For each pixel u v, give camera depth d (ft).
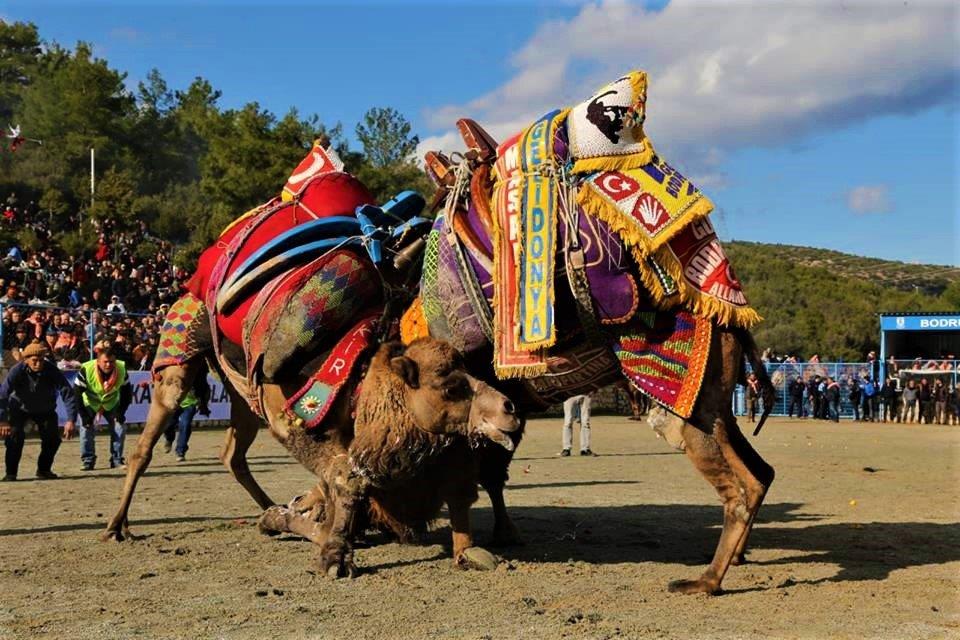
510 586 20.06
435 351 20.39
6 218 139.95
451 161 22.94
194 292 26.63
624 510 32.53
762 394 20.74
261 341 22.39
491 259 20.95
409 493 22.22
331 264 22.25
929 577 20.99
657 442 71.67
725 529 19.49
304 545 25.04
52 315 70.33
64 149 203.62
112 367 47.96
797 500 35.94
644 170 20.12
